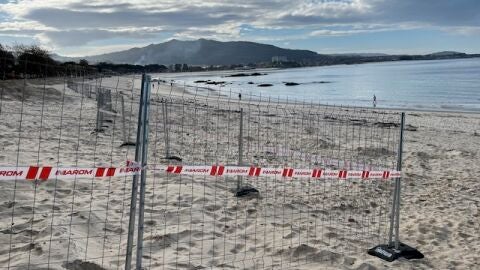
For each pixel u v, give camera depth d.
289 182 9.23
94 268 4.48
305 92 63.41
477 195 9.61
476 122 27.02
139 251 4.25
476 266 5.73
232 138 15.16
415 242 6.49
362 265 5.35
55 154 9.51
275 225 6.48
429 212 8.06
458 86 65.50
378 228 6.98
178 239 5.62
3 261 4.37
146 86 4.02
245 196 7.84
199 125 17.64
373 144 15.63
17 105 17.16
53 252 4.60
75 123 14.94
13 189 6.63
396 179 5.86
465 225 7.38
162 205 6.84
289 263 5.26
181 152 11.68
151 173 8.67
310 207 7.72
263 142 14.69
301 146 14.44
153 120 17.12
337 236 6.33
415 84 73.44
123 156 10.23
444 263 5.78
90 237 5.34
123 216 6.18
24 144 10.21
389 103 43.94
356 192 8.98
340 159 12.49
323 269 5.15
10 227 5.26
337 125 19.59
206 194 7.66
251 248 5.59
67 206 6.30
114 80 28.19
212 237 5.81
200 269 4.86
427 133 20.77
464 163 13.34
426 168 12.28
